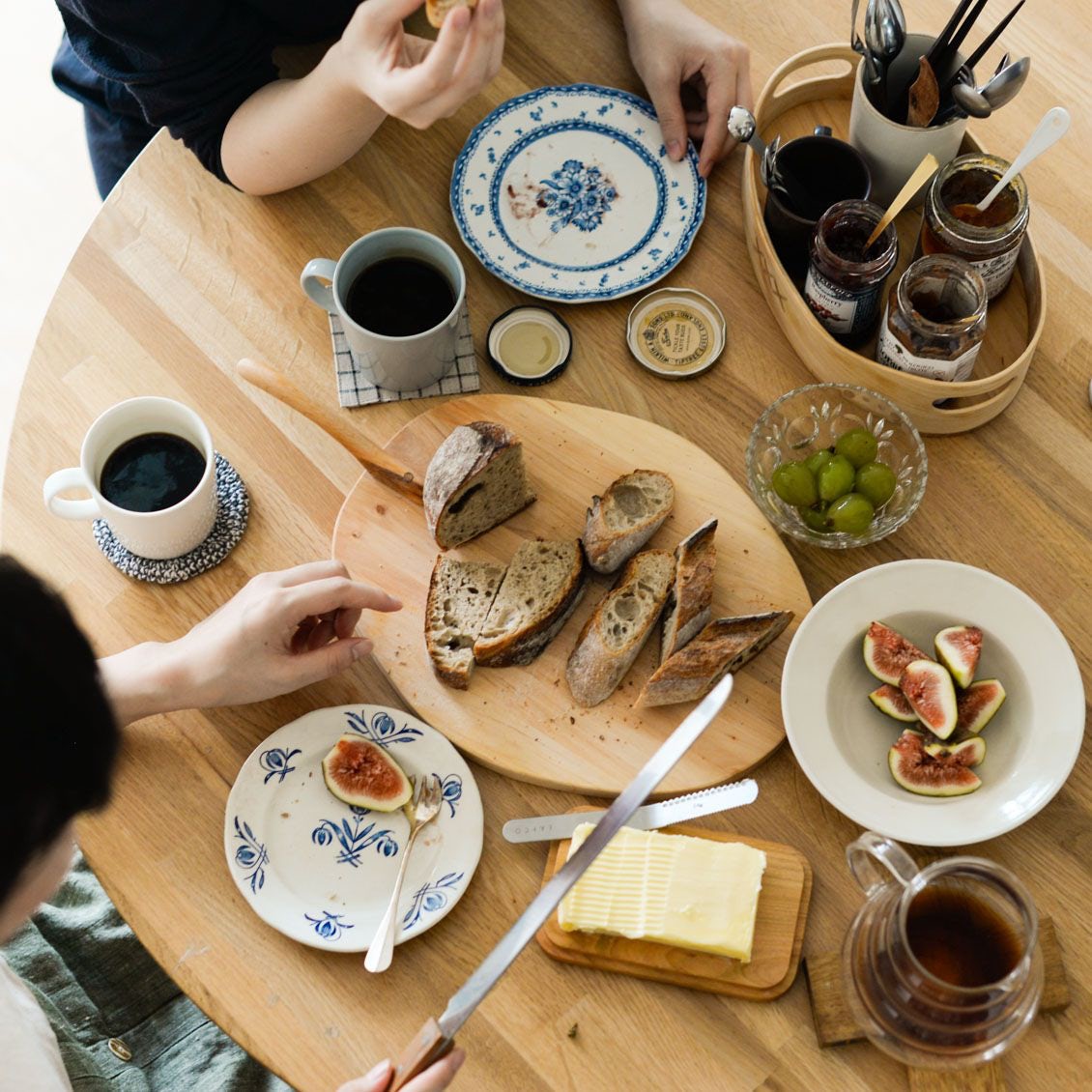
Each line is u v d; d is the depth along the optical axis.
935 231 1.47
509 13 1.79
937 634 1.37
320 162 1.65
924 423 1.52
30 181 3.01
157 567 1.47
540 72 1.76
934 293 1.44
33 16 3.19
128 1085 1.57
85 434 1.54
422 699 1.40
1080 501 1.49
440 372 1.56
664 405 1.57
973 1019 1.07
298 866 1.32
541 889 1.25
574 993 1.27
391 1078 1.17
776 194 1.53
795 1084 1.22
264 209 1.68
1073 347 1.56
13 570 0.90
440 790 1.35
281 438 1.56
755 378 1.58
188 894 1.32
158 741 1.39
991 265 1.47
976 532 1.48
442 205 1.69
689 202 1.66
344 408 1.57
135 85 1.64
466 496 1.42
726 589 1.45
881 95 1.52
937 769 1.31
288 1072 1.24
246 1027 1.26
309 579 1.39
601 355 1.60
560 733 1.38
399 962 1.29
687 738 1.11
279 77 1.77
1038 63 1.72
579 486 1.51
